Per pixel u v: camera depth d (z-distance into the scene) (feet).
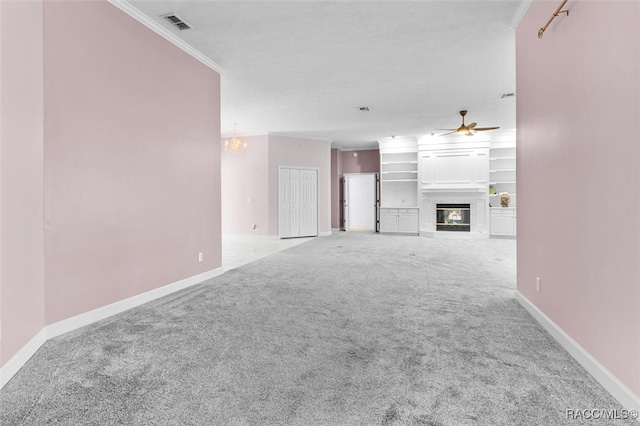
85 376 6.54
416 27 11.69
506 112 22.70
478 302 11.16
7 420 5.22
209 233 14.74
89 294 9.36
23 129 7.27
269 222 29.73
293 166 31.09
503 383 6.19
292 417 5.25
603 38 5.95
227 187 30.81
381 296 11.95
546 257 8.68
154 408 5.50
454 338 8.24
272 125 26.78
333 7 10.46
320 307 10.74
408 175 34.24
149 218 11.43
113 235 10.07
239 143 30.22
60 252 8.57
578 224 6.94
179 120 12.76
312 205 32.40
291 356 7.35
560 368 6.71
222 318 9.76
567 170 7.40
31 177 7.57
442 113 23.02
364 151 38.24
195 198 13.76
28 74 7.45
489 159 30.45
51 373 6.66
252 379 6.40
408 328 8.92
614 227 5.69
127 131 10.49
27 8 7.43
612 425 5.00
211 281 14.23
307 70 15.47
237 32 11.99
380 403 5.60
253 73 15.83
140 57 10.93
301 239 29.94
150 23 11.12
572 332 7.27
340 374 6.57
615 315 5.69
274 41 12.67
